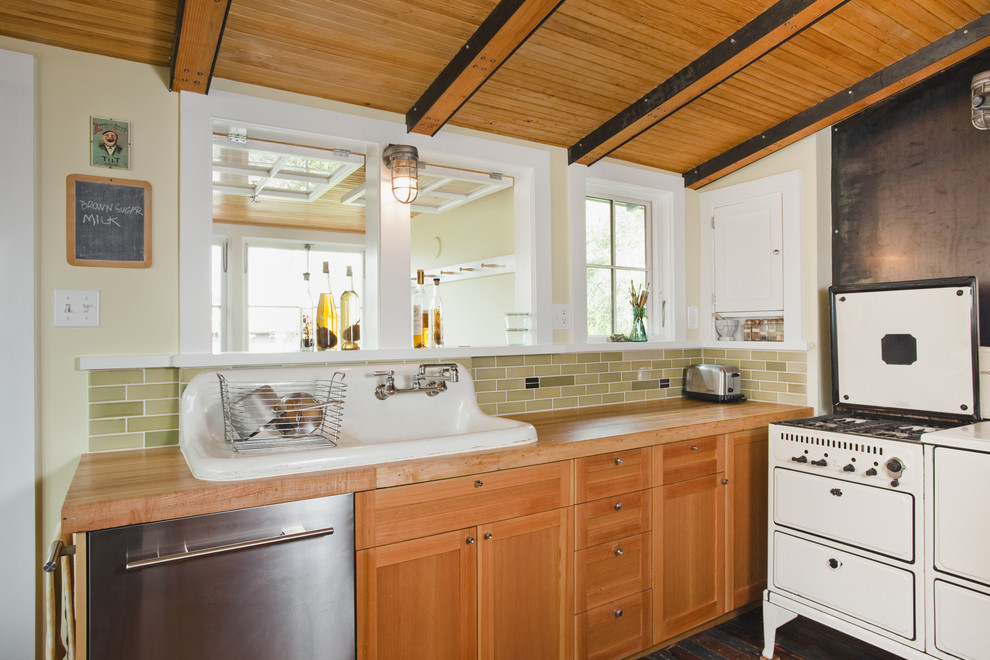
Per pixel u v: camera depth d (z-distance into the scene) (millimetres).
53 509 1715
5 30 1638
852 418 2504
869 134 2660
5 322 1628
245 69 1919
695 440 2342
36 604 1673
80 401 1753
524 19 1743
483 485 1774
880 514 2004
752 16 2020
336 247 4805
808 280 2775
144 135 1841
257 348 4500
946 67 2340
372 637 1587
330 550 1520
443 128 2377
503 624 1825
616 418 2469
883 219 2617
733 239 3107
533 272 2625
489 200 3482
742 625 2537
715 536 2414
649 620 2197
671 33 2057
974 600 1772
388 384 2102
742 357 3088
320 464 1540
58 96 1724
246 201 3771
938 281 2303
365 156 2326
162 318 1871
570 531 1973
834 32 2174
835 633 2488
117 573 1271
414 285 4500
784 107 2668
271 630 1444
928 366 2334
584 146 2668
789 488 2295
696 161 3109
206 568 1362
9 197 1636
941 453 1855
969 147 2355
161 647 1318
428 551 1676
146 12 1624
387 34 1847
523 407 2584
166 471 1529
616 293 3082
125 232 1814
